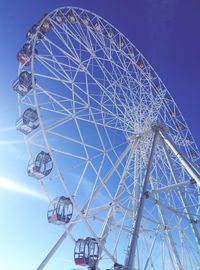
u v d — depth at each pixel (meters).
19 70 25.75
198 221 23.80
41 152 23.52
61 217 22.06
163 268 25.48
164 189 22.44
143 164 26.91
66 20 27.89
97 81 26.11
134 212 24.48
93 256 21.08
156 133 26.73
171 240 25.80
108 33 31.34
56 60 24.59
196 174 22.59
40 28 25.28
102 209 24.09
